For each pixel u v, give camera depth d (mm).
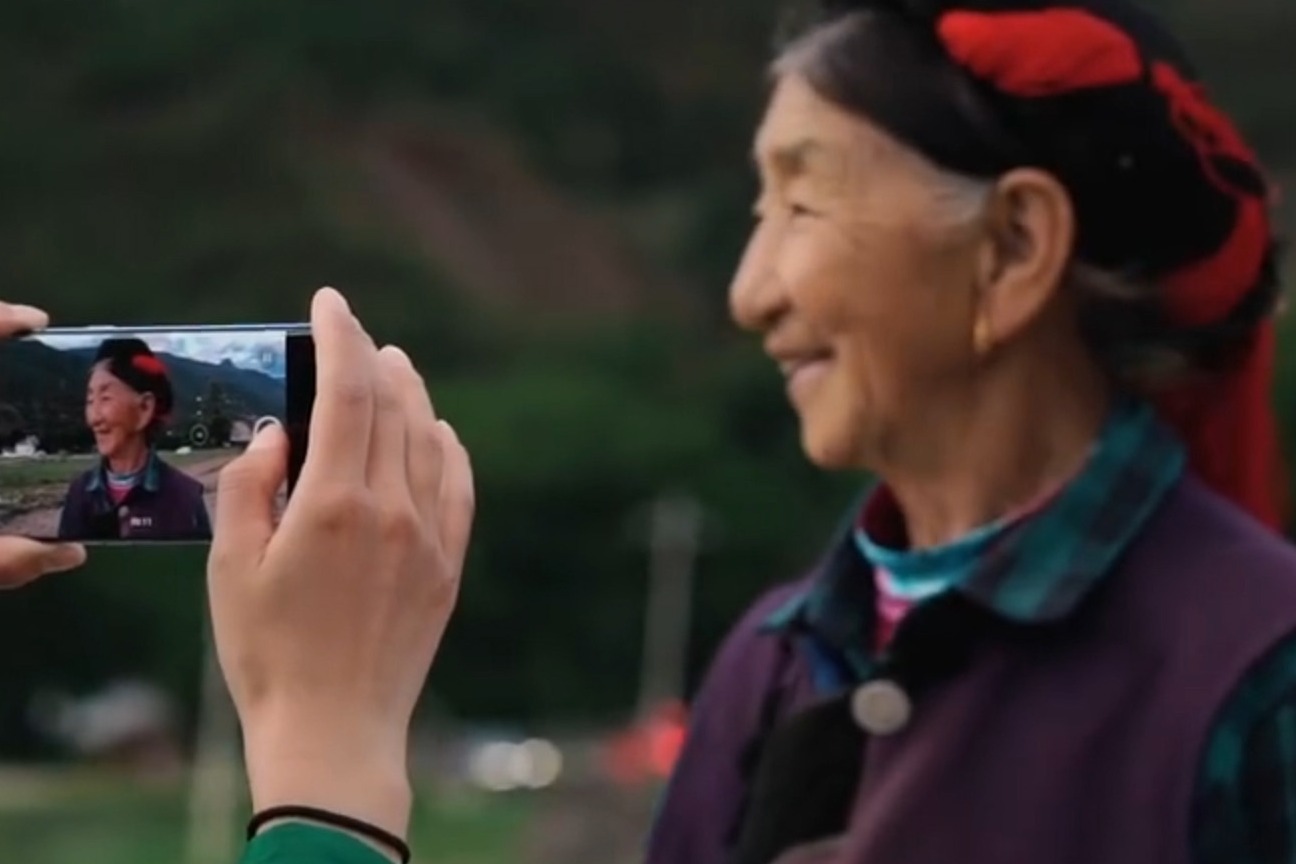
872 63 3828
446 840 65375
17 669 97750
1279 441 4086
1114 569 3732
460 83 150250
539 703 110125
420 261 131625
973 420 3891
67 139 127125
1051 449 3906
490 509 111812
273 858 2969
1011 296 3814
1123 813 3598
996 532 3875
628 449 114750
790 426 119750
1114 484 3805
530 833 62250
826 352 3930
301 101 137000
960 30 3764
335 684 3049
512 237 143250
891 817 3695
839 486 117312
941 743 3713
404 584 3082
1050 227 3797
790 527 115750
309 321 3230
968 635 3758
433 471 3148
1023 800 3646
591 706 111125
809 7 3967
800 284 3889
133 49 132125
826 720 3854
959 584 3754
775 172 3955
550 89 154750
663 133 158875
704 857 4246
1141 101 3779
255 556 3107
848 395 3902
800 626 4086
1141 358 3895
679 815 4297
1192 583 3689
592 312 140000
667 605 112625
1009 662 3727
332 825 2988
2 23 130250
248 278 125938
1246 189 3896
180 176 128125
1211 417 4004
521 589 111875
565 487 112812
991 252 3830
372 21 143500
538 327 132375
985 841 3646
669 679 110938
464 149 145750
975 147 3793
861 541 4074
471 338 129250
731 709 4285
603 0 162500
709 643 113250
